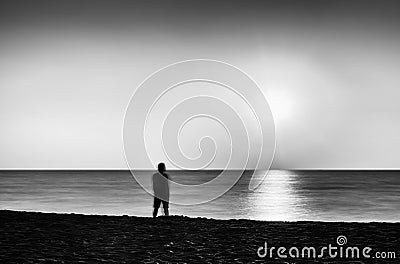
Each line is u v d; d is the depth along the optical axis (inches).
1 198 2028.8
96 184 3836.1
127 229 532.4
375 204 1879.9
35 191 2696.9
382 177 7194.9
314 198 2241.6
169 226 553.6
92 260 389.4
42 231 518.9
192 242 465.4
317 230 536.7
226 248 440.1
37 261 384.2
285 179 6112.2
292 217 1282.0
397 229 544.4
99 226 551.8
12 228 536.7
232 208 1568.7
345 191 3006.9
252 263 386.0
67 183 4074.8
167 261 388.5
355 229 543.8
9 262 379.6
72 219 603.5
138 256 405.7
